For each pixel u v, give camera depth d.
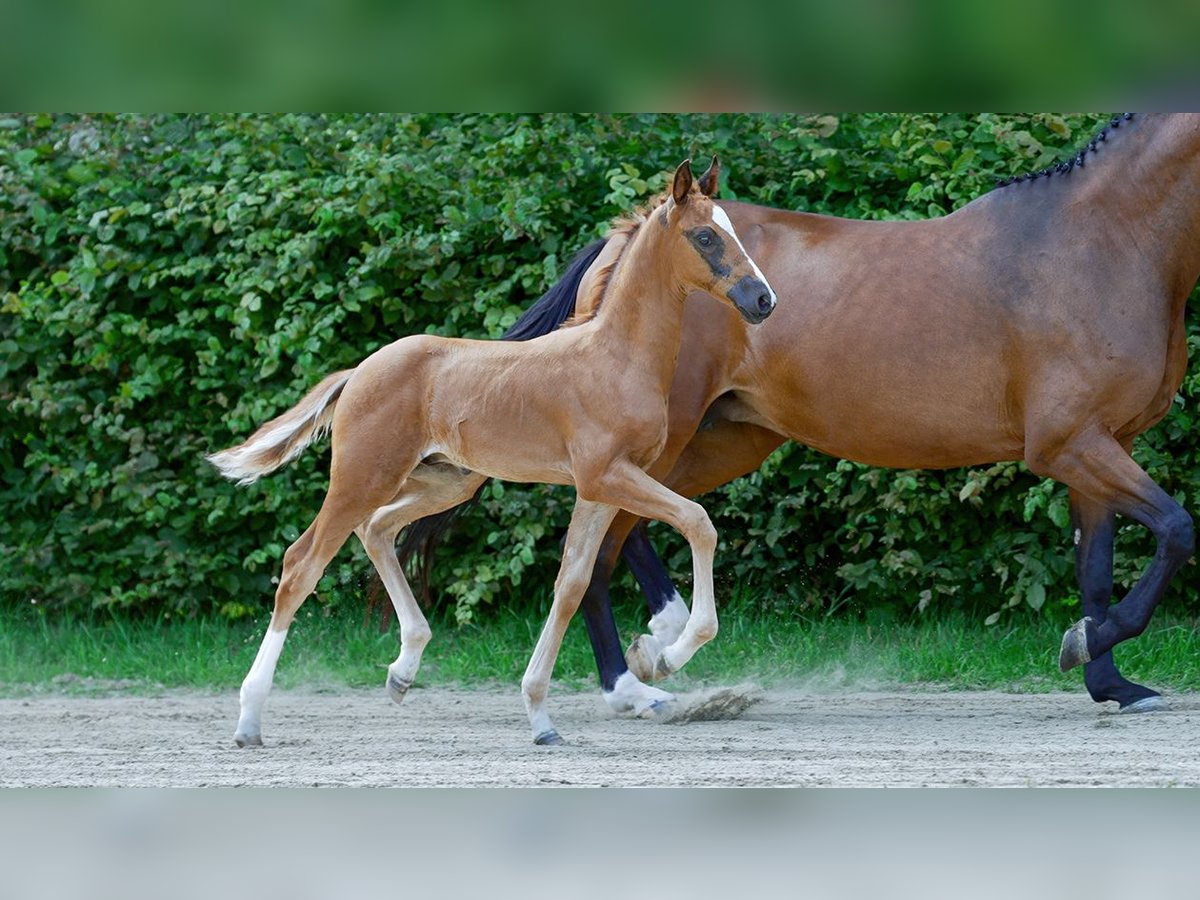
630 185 11.75
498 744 8.56
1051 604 11.98
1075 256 8.97
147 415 12.98
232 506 12.69
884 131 12.01
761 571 12.75
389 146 12.53
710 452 10.46
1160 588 8.84
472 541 12.55
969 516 11.96
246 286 12.23
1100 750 7.85
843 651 11.79
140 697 11.18
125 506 12.66
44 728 9.52
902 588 12.27
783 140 12.02
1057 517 10.90
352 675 11.70
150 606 13.20
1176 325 9.16
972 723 9.19
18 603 13.27
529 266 11.98
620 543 9.80
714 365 9.59
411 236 12.12
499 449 8.48
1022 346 8.98
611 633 9.86
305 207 12.20
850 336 9.28
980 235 9.26
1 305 12.84
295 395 12.33
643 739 8.70
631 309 8.31
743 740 8.58
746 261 8.12
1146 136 8.97
